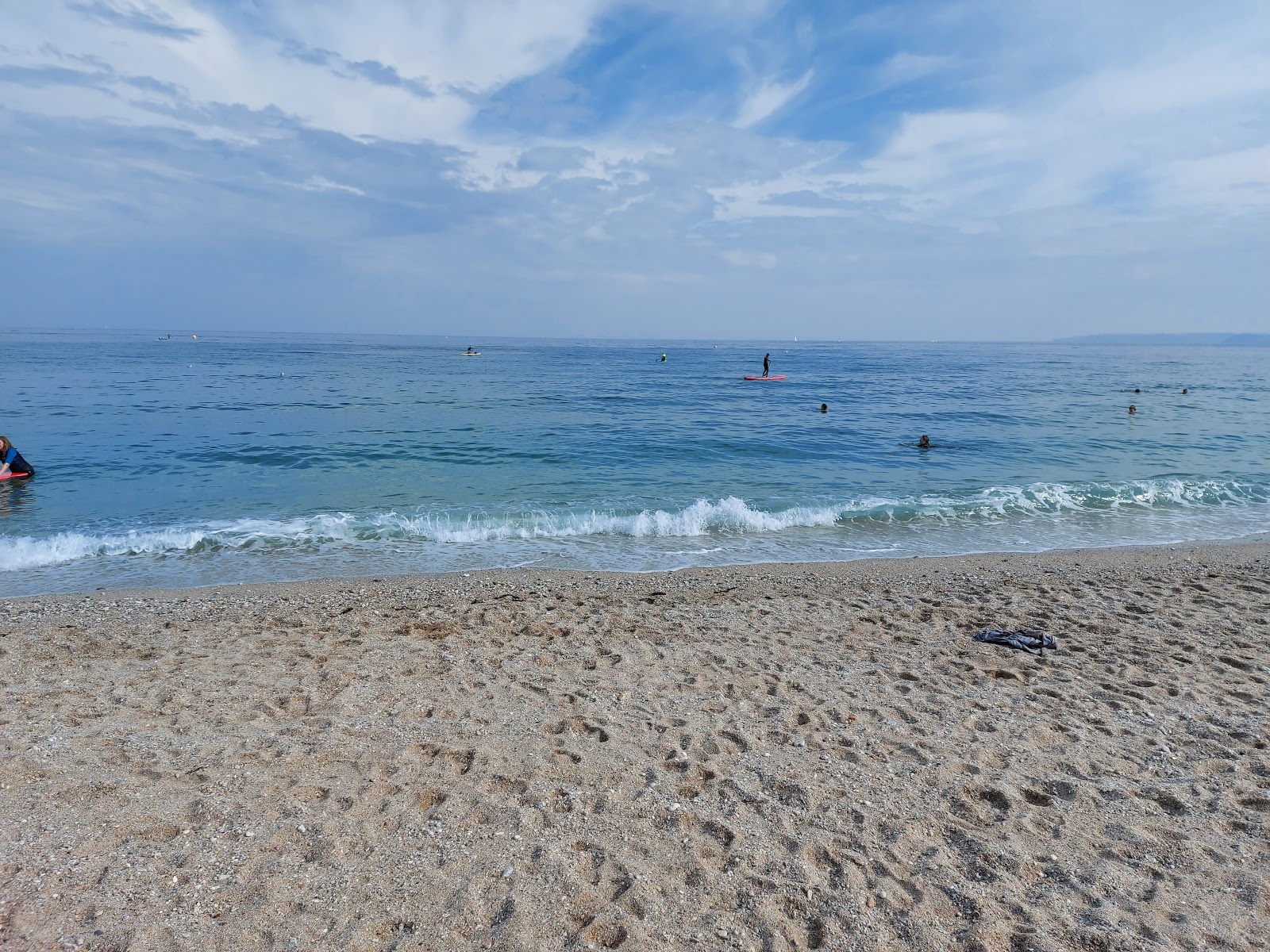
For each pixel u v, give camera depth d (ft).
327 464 57.11
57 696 17.71
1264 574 30.50
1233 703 17.65
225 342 469.57
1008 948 9.77
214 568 32.45
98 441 64.75
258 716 16.62
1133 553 35.01
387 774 14.06
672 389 138.72
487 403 104.73
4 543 35.19
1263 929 10.14
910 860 11.65
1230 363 332.60
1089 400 122.42
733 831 12.32
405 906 10.42
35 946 9.42
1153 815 12.91
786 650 21.44
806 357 358.02
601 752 15.03
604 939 9.84
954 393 134.62
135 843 11.68
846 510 43.57
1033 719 16.78
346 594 27.71
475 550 36.01
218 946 9.57
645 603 26.37
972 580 29.84
